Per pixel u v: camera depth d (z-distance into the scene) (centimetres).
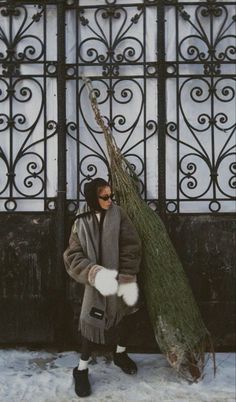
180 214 375
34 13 384
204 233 375
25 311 378
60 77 377
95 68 383
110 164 346
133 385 314
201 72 381
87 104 382
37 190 382
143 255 322
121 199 335
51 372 335
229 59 380
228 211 378
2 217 379
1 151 383
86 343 307
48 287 377
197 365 315
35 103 383
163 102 375
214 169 378
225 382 318
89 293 300
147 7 381
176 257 329
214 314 373
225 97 380
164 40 378
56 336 377
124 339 329
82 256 298
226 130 379
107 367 343
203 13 380
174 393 303
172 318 312
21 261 378
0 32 384
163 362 352
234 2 379
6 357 364
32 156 382
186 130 380
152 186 379
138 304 320
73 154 382
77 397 300
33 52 383
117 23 383
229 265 374
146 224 324
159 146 373
